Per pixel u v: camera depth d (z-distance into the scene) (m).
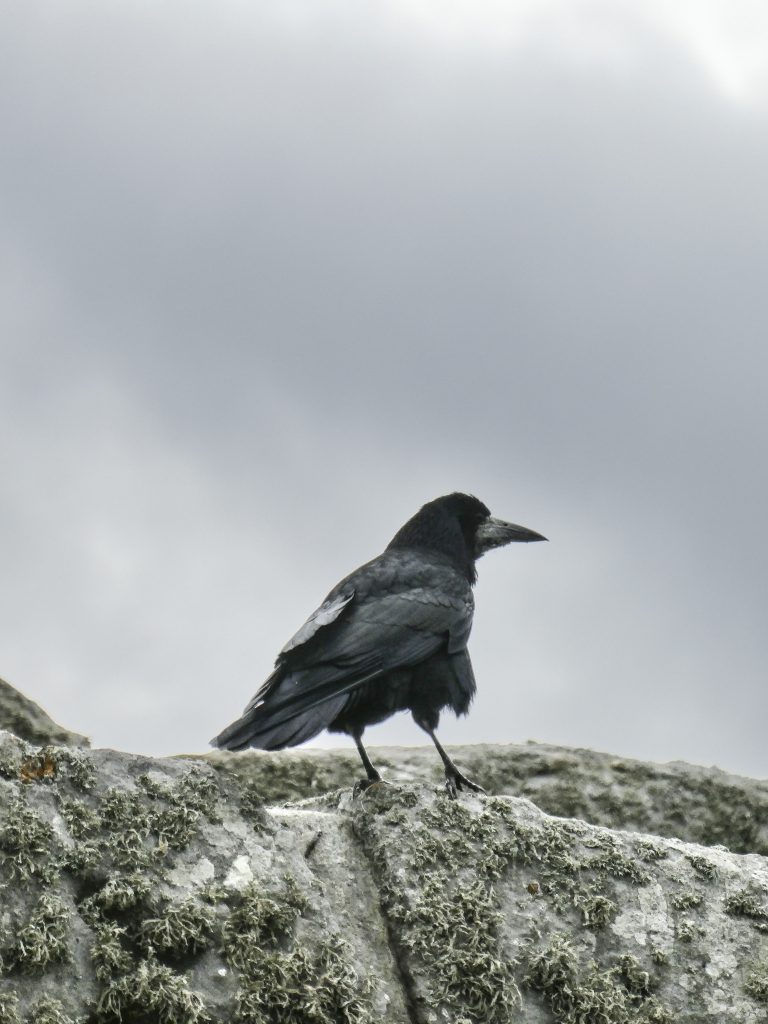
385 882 11.50
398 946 11.21
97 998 9.89
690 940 11.73
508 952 11.31
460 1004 10.99
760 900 12.09
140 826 10.69
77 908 10.20
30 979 9.80
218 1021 10.13
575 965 11.36
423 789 12.03
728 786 16.03
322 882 11.22
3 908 9.96
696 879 12.06
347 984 10.62
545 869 11.83
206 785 11.06
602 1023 11.19
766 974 11.69
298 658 14.84
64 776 10.71
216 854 10.80
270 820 11.20
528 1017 11.10
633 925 11.70
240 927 10.53
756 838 15.78
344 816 11.96
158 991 9.98
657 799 15.95
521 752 16.33
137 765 11.00
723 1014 11.45
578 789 16.02
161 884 10.49
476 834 11.85
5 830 10.23
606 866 11.92
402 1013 10.87
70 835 10.48
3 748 10.65
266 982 10.38
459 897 11.45
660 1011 11.30
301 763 16.12
